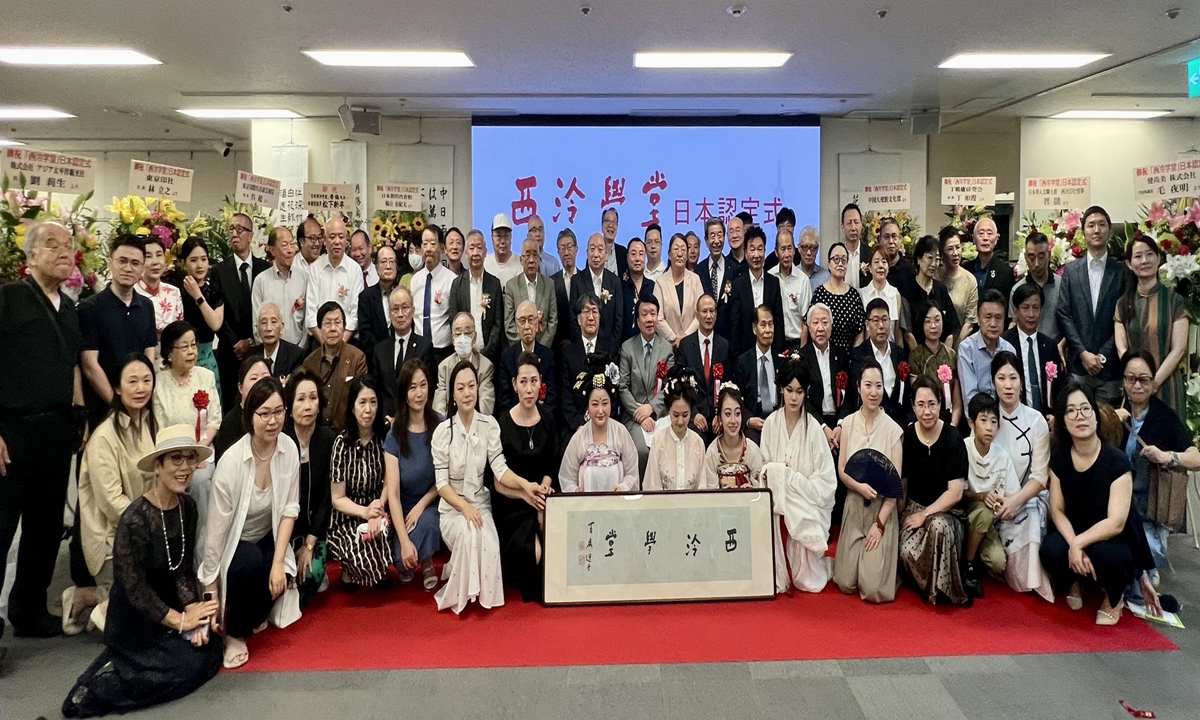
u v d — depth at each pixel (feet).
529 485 11.80
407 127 24.86
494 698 8.78
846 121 25.36
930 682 9.05
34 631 10.62
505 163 24.64
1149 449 11.96
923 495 12.00
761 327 15.16
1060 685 8.96
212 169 34.68
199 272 15.62
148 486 10.71
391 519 11.82
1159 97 22.98
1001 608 11.30
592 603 11.47
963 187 20.70
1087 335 15.49
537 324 14.99
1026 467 11.77
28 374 10.32
